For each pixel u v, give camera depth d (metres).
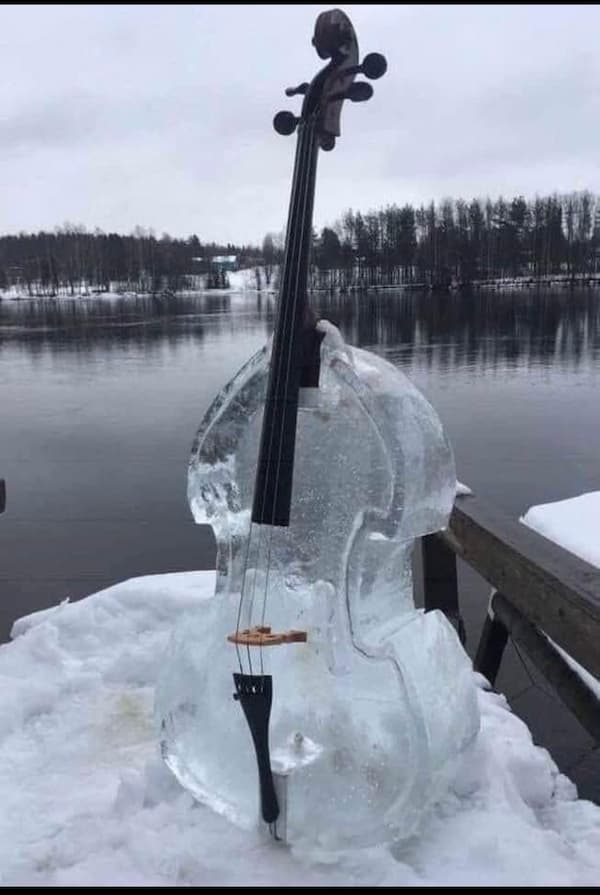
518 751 2.66
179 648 2.45
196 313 55.78
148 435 13.21
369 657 2.22
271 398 2.17
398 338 29.98
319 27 2.30
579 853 2.23
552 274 78.12
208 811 2.30
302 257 2.24
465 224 78.69
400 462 2.19
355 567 2.25
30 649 3.55
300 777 2.15
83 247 98.75
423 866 2.10
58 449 12.20
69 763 2.70
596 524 4.26
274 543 2.40
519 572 2.75
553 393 16.92
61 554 7.20
